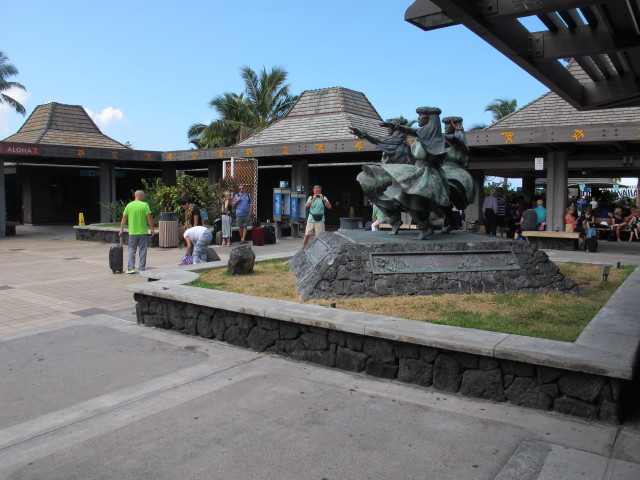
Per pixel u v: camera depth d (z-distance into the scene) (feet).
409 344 15.28
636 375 15.66
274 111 116.06
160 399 14.29
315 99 77.77
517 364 13.67
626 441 11.73
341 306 19.67
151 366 16.96
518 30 16.88
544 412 13.30
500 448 11.48
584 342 13.96
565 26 17.26
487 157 61.21
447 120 25.91
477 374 14.21
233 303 18.88
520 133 45.96
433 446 11.59
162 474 10.55
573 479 10.19
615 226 57.82
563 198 50.52
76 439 12.06
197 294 20.54
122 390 14.94
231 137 112.47
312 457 11.16
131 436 12.18
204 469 10.73
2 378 15.87
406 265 22.34
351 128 26.91
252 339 18.69
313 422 12.84
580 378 12.89
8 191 93.35
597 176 82.84
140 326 22.02
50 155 64.75
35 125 79.82
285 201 63.10
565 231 48.21
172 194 56.34
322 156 68.23
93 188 95.45
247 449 11.53
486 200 52.24
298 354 17.48
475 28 14.82
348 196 84.07
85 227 59.77
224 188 60.70
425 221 24.48
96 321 22.80
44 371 16.48
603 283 25.08
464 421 12.84
